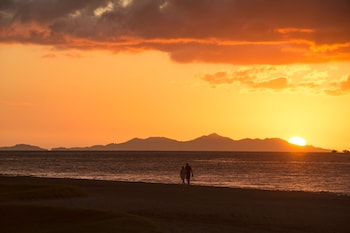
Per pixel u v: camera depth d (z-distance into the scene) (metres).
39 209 35.31
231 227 38.78
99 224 31.95
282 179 131.50
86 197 58.25
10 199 52.06
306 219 43.25
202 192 65.75
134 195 61.25
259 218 43.56
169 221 41.50
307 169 194.88
